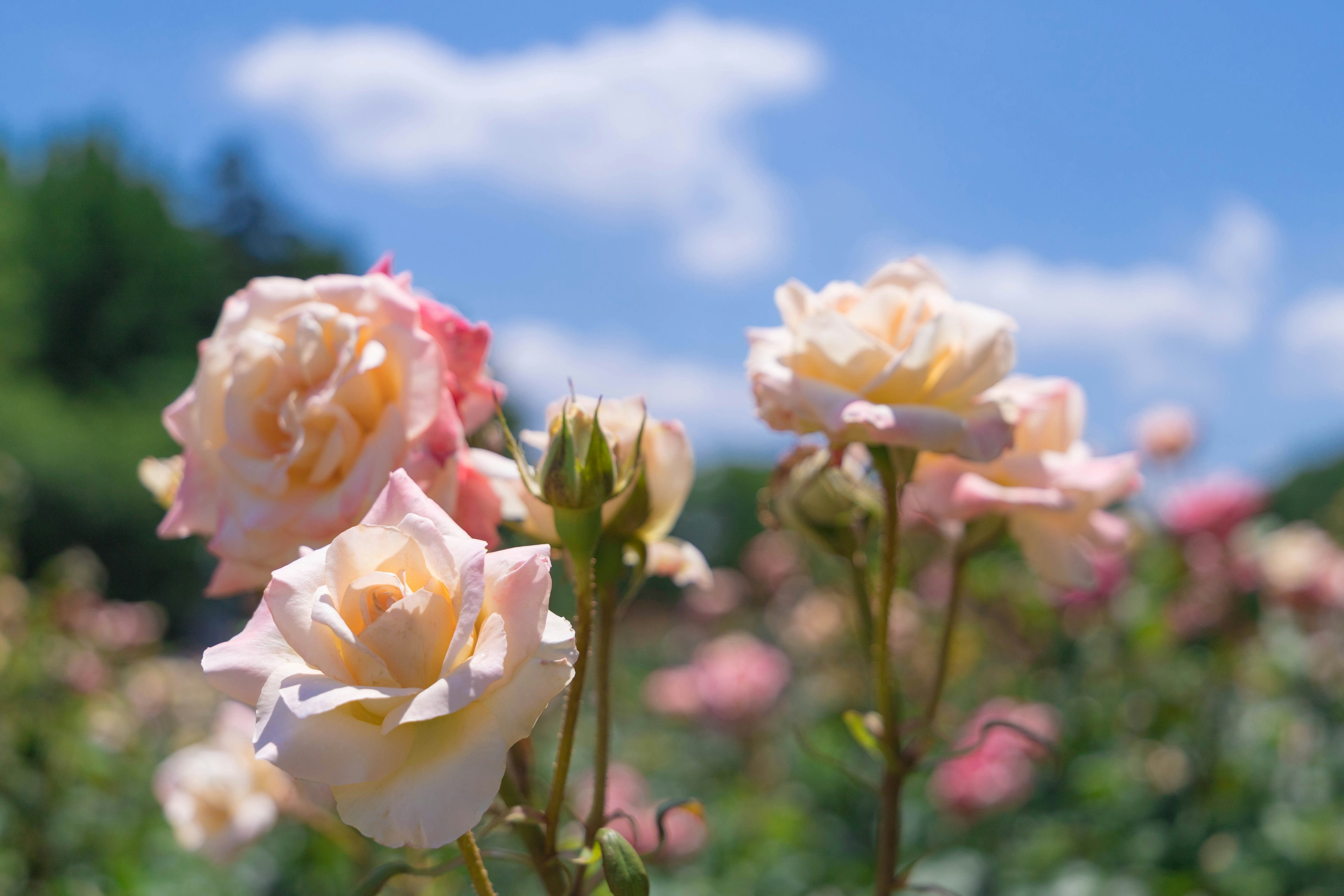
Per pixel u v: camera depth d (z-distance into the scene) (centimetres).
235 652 80
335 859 259
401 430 107
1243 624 401
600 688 107
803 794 450
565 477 98
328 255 3569
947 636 141
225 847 221
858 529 139
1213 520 394
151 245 2730
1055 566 140
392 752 74
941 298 121
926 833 371
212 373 117
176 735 498
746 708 489
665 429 118
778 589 622
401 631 75
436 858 175
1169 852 317
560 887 97
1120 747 380
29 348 2434
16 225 2523
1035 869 325
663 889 329
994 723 121
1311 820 316
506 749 74
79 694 405
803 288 126
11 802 317
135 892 288
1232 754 359
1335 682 392
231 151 3478
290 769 72
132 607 654
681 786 523
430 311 118
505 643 73
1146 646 395
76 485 1977
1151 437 422
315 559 82
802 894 358
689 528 1589
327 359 113
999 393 123
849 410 112
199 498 117
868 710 407
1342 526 490
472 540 79
